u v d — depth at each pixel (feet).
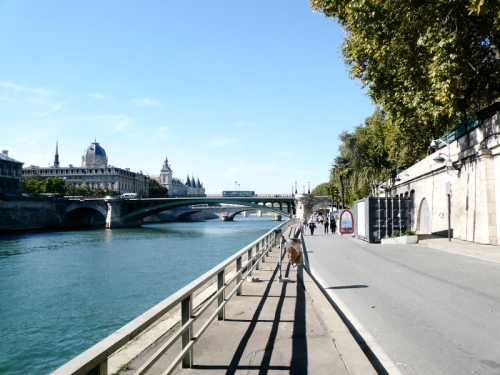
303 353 15.17
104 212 330.34
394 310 23.31
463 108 70.13
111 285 83.20
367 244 74.49
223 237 220.84
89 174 527.81
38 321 56.70
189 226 367.86
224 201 311.68
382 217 77.46
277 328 18.54
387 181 135.64
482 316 21.48
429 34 51.21
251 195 328.70
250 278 32.04
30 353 44.37
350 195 187.73
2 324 55.36
